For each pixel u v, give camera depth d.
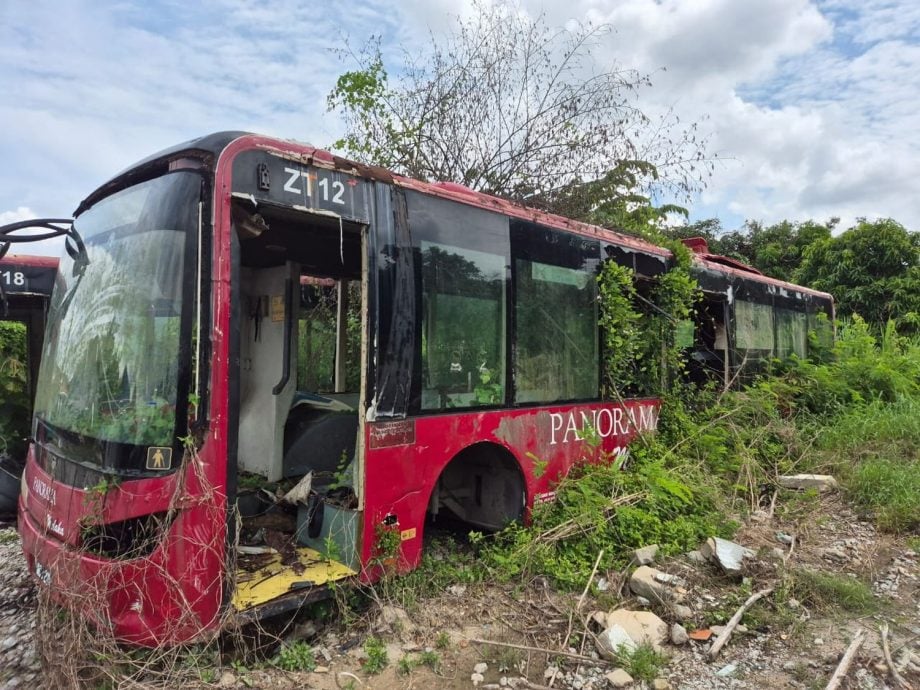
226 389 3.14
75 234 3.71
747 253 21.64
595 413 5.44
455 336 4.25
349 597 3.76
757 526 5.41
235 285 3.20
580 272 5.41
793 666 3.36
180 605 2.98
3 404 6.42
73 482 3.25
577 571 4.37
